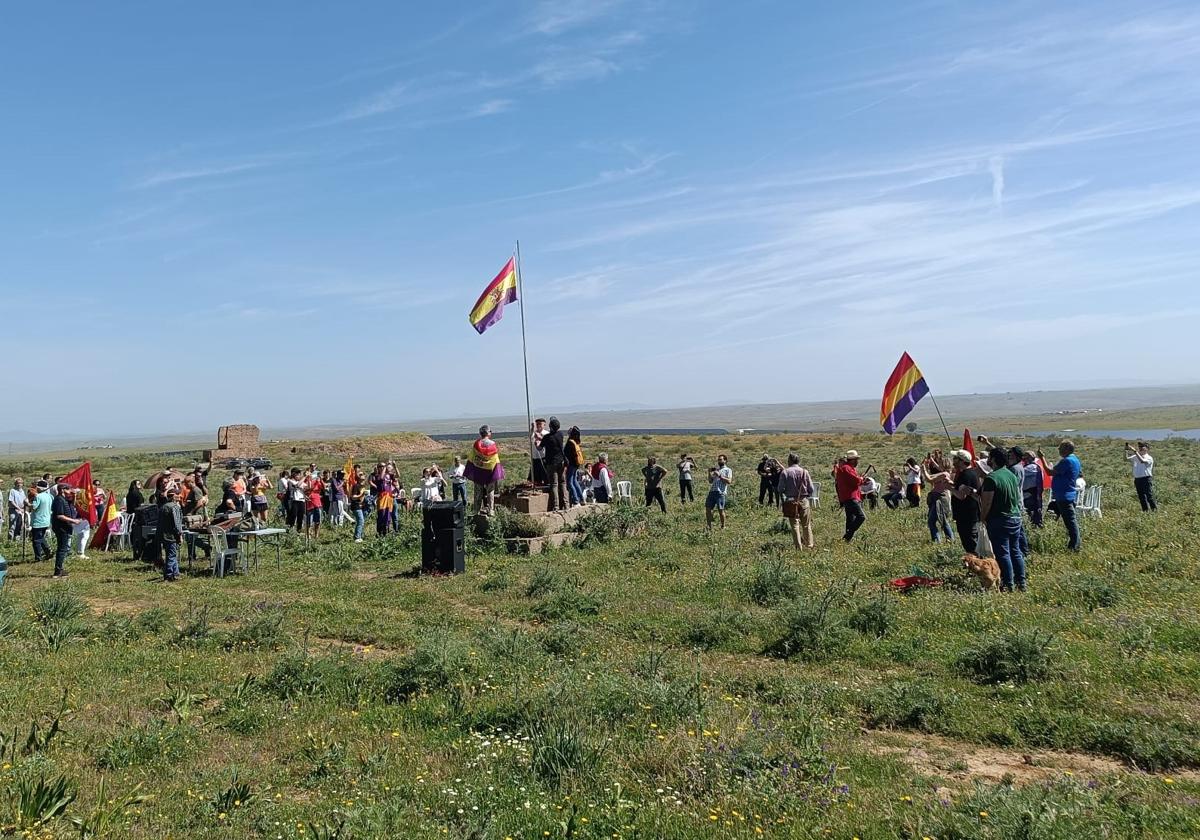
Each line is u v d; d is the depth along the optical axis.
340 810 5.56
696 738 6.63
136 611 14.34
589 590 13.84
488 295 22.50
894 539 18.03
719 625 10.92
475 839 5.14
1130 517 19.58
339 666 9.58
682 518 24.77
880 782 6.18
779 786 5.91
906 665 9.26
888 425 16.94
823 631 10.05
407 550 20.20
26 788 5.64
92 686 9.30
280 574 17.84
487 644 10.19
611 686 7.82
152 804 6.02
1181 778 6.17
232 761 6.95
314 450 80.38
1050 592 11.76
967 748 7.03
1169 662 8.35
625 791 5.89
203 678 9.71
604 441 92.56
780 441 87.31
